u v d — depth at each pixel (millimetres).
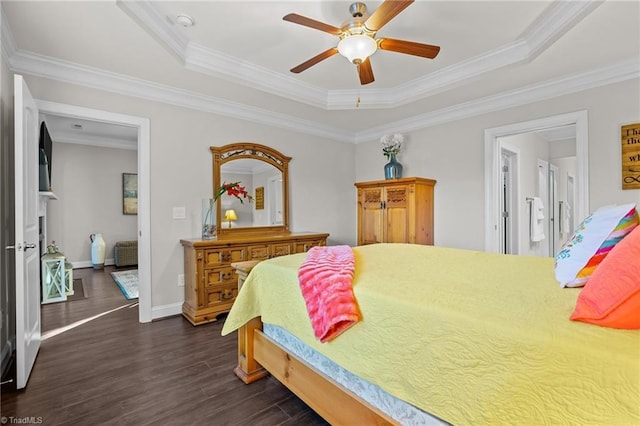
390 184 3916
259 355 1968
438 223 3965
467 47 2598
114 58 2561
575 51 2451
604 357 699
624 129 2648
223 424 1609
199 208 3436
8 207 2301
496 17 2176
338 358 1305
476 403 888
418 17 2176
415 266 1652
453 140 3803
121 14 2008
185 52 2576
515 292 1146
